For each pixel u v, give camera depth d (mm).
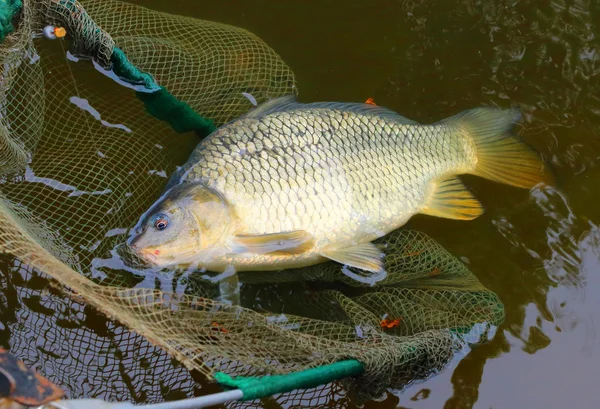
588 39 1176
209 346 751
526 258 975
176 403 646
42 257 747
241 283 921
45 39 1019
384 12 1218
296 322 855
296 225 896
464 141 985
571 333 909
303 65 1159
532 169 1006
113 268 896
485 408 852
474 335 860
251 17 1207
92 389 821
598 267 963
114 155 987
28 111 979
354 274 932
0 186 938
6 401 618
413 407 851
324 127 914
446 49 1179
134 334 853
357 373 764
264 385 693
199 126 999
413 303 887
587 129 1087
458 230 1002
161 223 890
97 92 1027
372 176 922
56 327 859
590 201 1018
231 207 892
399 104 1126
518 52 1171
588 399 857
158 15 1076
